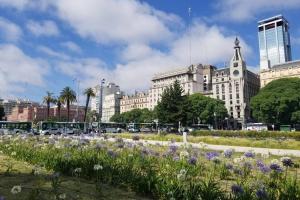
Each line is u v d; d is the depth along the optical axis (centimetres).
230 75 15225
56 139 1759
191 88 16812
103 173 876
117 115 18125
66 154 1055
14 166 1139
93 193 724
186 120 7756
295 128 9425
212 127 11419
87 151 1171
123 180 816
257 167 891
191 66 17825
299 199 612
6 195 690
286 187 659
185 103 7762
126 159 1071
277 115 9256
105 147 1292
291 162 764
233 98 14988
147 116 14738
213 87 15988
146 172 892
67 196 681
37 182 827
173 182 680
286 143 2594
